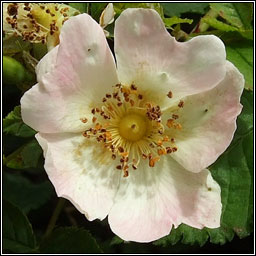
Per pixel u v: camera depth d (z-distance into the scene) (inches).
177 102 4.0
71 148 4.1
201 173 4.0
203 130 4.0
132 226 4.0
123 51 3.9
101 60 3.9
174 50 3.8
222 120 3.9
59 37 3.8
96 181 4.1
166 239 4.4
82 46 3.7
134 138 4.3
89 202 4.0
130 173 4.2
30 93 3.7
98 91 4.0
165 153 4.1
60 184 3.8
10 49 4.1
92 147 4.1
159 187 4.1
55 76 3.7
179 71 3.8
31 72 4.0
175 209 4.0
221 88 3.9
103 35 3.8
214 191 3.9
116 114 4.2
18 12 4.2
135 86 4.0
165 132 4.1
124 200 4.1
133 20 3.7
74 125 4.0
